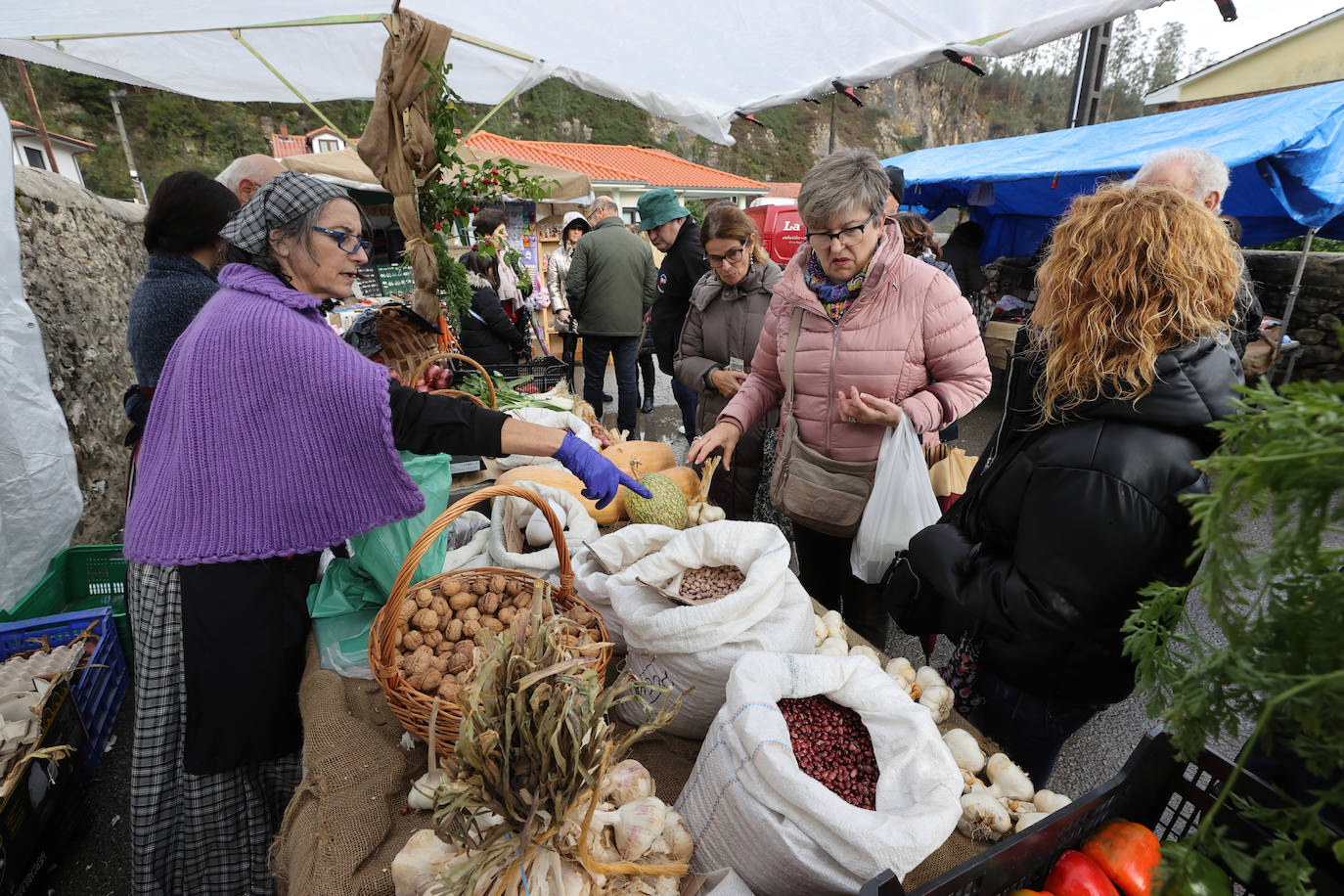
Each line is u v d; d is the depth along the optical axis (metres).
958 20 2.38
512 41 3.01
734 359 3.02
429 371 2.85
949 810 0.93
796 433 2.22
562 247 7.96
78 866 2.03
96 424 3.61
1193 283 1.10
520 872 0.84
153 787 1.57
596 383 5.53
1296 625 0.53
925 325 1.98
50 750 1.83
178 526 1.40
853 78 3.14
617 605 1.38
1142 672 0.73
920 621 1.65
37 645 2.41
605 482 1.53
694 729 1.32
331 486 1.43
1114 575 1.18
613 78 3.63
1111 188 1.24
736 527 1.43
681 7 2.45
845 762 1.05
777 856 0.93
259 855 1.71
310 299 1.49
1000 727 1.51
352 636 1.58
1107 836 0.94
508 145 15.98
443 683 1.22
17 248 2.60
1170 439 1.16
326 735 1.31
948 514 1.59
